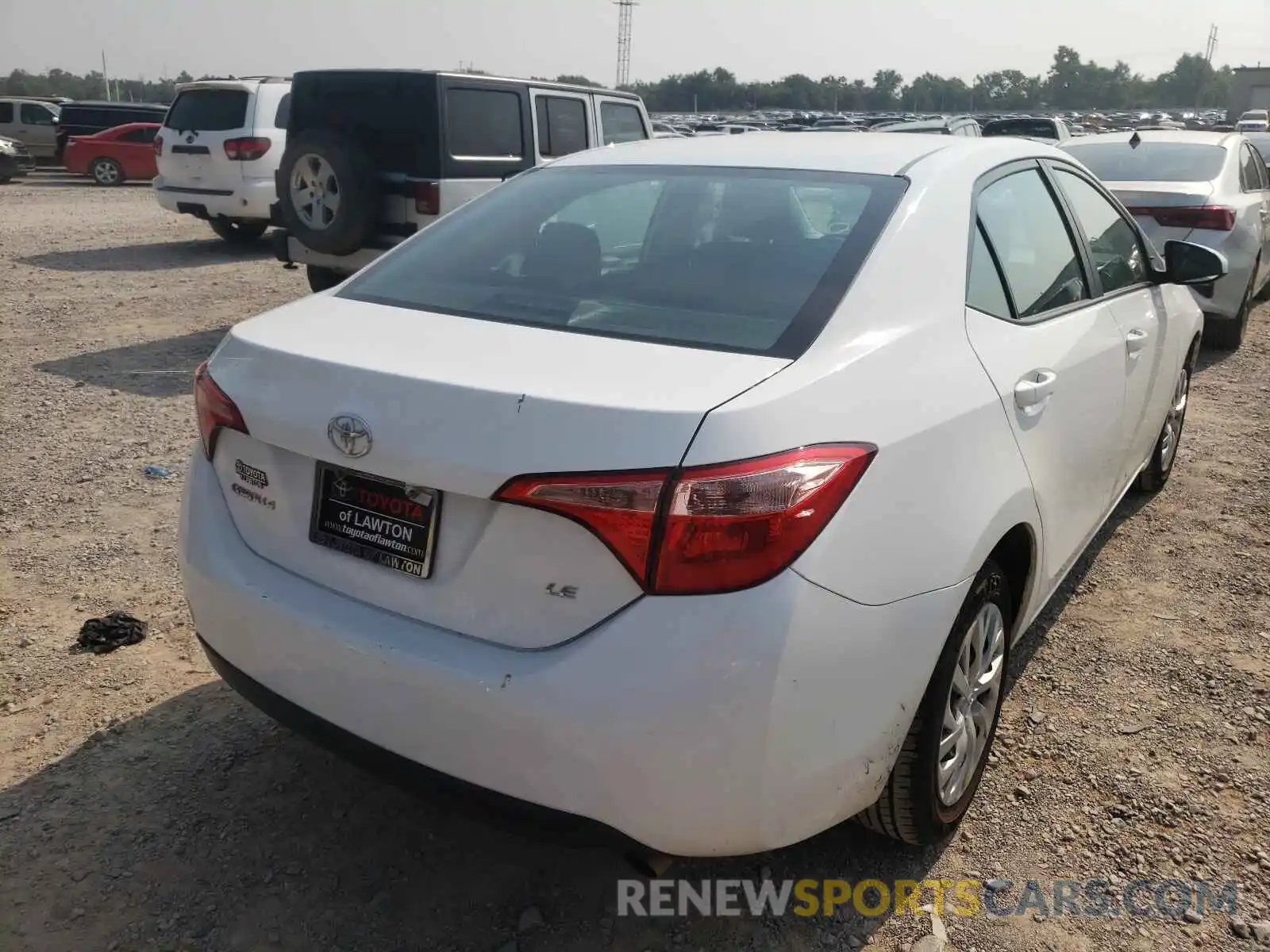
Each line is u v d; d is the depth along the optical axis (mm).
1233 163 7965
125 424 5883
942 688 2322
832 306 2283
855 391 2096
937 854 2627
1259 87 74688
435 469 1971
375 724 2113
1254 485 5188
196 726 3068
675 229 2709
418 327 2379
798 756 1954
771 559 1866
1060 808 2791
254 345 2355
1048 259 3158
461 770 2025
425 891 2482
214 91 12305
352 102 7906
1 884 2447
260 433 2256
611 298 2463
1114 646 3629
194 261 12156
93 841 2598
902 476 2119
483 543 1992
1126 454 3797
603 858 2609
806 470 1912
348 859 2576
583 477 1857
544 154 8703
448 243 2951
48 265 11453
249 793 2795
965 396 2375
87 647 3449
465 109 7863
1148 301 3883
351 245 7836
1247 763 2979
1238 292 7656
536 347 2203
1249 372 7480
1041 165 3346
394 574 2121
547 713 1896
